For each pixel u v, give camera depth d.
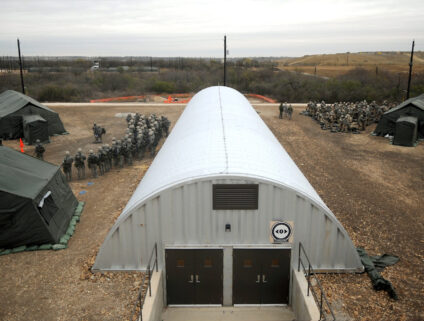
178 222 9.55
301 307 9.02
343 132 30.25
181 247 9.67
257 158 10.71
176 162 11.06
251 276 9.89
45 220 11.94
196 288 9.97
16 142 26.42
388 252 11.60
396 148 25.23
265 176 9.34
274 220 9.53
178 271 9.87
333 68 119.19
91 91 61.03
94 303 8.88
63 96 54.56
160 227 9.59
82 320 8.33
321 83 61.00
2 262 10.89
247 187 9.28
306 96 56.25
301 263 9.71
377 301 8.97
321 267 9.97
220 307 10.02
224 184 9.25
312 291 8.77
